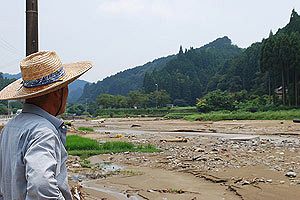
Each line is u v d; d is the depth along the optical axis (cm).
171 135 4259
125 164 1998
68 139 2945
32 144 257
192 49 19625
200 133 4559
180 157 2169
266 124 5759
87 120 10338
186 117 9006
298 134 3959
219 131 4794
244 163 1842
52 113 294
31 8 697
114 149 2675
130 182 1512
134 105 14225
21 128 271
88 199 1198
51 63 284
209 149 2562
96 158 2230
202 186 1408
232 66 14238
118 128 6028
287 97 9019
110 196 1280
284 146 2686
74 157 2259
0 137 285
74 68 313
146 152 2494
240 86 13012
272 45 9312
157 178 1586
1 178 279
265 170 1620
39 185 238
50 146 258
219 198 1218
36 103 287
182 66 18250
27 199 240
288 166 1714
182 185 1434
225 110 9931
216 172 1620
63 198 248
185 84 15988
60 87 289
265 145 2775
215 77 15338
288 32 11606
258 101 9831
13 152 266
